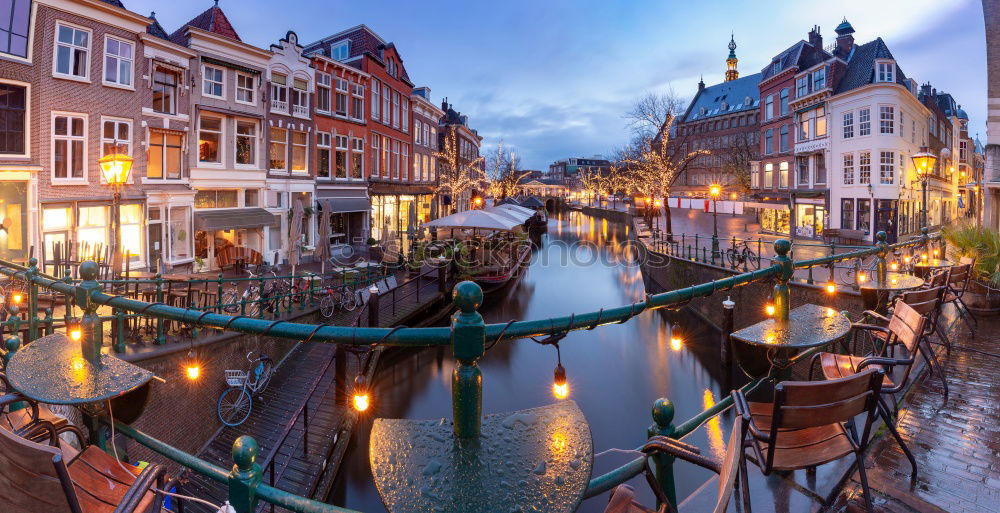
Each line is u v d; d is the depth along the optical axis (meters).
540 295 26.42
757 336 3.23
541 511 1.31
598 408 13.33
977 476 3.68
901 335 4.12
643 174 46.91
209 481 8.49
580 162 142.62
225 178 20.56
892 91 27.11
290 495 1.80
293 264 16.89
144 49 17.28
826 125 30.62
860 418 4.72
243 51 21.09
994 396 5.19
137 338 8.98
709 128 70.12
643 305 2.53
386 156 32.56
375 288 13.62
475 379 1.59
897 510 3.29
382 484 1.42
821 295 12.98
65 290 3.57
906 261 12.32
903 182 28.36
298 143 24.41
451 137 52.09
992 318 8.49
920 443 4.20
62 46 15.21
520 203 62.84
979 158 68.69
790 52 35.50
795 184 33.66
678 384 14.82
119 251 10.26
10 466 1.97
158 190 17.81
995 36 12.98
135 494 2.05
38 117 14.59
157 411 8.43
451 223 23.73
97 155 16.03
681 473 10.40
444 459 1.50
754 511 3.29
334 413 10.65
